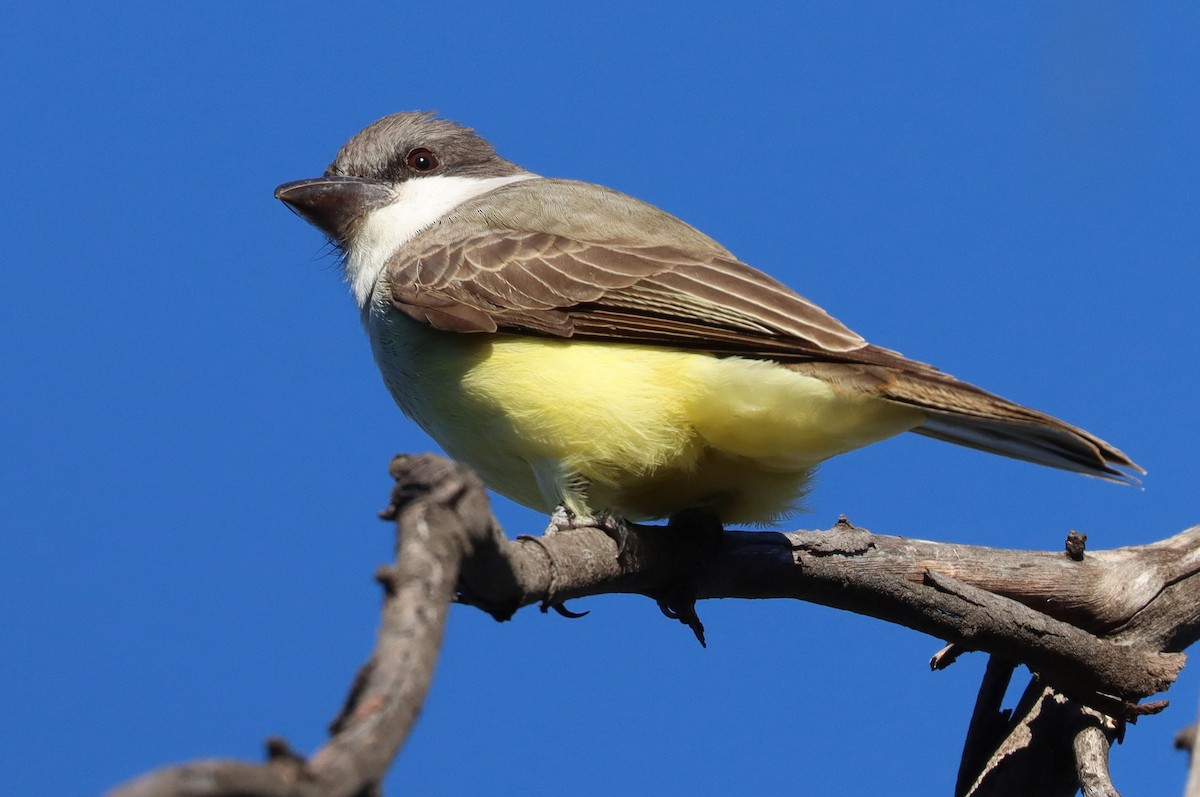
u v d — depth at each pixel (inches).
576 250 435.2
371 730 191.5
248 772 162.2
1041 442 385.4
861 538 395.5
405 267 451.2
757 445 398.3
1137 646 413.7
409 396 442.0
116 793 148.1
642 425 398.0
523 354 412.8
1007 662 410.0
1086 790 379.2
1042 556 415.2
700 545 382.6
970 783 411.5
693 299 410.0
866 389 382.6
